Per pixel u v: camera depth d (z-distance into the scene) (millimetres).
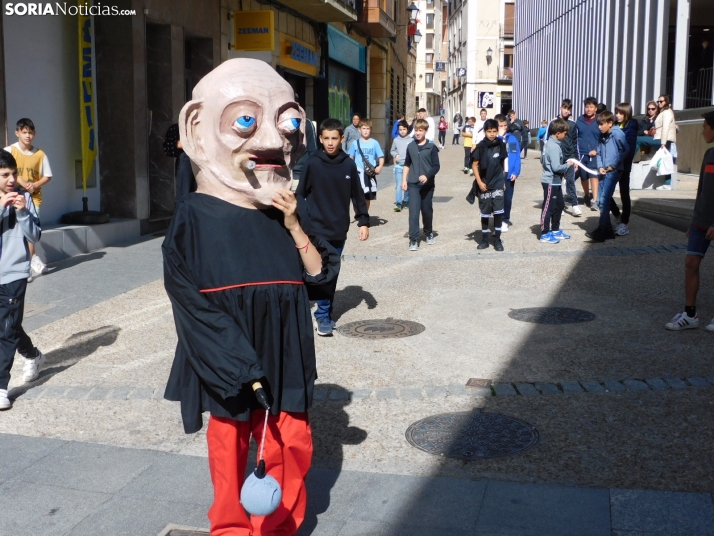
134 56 12164
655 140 15977
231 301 3137
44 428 5047
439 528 3691
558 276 9328
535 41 40562
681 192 15000
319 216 7004
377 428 4941
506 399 5406
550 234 11500
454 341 6801
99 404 5453
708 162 6723
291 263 3295
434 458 4484
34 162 9492
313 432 4887
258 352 3199
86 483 4227
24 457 4570
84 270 9906
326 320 6953
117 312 7926
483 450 4578
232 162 3180
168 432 4961
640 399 5316
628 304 7941
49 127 11227
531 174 23125
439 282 9148
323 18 20438
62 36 11445
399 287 8938
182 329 3107
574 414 5094
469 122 23562
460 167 26703
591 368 5984
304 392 3275
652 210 12938
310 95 21656
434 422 5012
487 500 3955
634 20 24734
